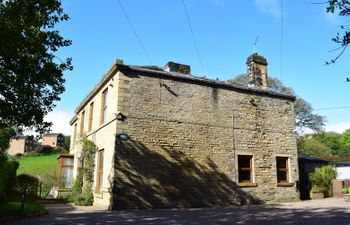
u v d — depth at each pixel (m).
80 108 22.58
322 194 19.47
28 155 52.22
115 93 14.64
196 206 14.65
